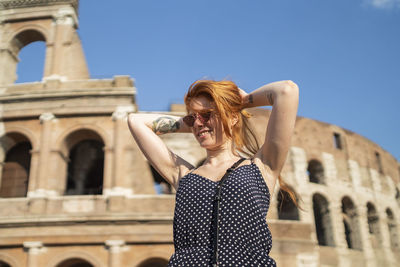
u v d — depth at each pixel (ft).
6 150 79.00
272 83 5.70
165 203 69.26
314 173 97.50
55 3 87.66
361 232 93.81
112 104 75.41
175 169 6.75
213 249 4.60
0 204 68.69
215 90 5.82
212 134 5.97
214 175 5.57
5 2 87.66
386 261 93.86
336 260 82.33
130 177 70.44
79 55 85.40
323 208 91.45
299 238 73.31
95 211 67.87
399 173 119.85
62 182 72.95
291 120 5.40
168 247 65.26
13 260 64.18
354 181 99.14
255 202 5.01
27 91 76.43
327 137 99.96
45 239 64.80
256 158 5.80
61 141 74.02
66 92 75.82
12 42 86.99
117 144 72.33
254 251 4.67
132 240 64.95
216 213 4.83
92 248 65.05
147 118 7.29
